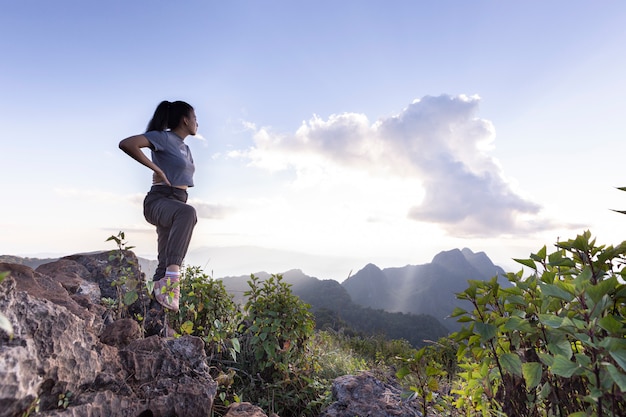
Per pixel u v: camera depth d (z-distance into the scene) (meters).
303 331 4.49
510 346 1.65
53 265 4.09
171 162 3.96
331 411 3.36
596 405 1.25
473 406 2.27
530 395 1.67
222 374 3.37
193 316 4.37
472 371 2.06
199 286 4.43
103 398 1.88
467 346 1.69
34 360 1.50
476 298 1.65
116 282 3.68
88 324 2.45
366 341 9.03
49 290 2.59
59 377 1.70
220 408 2.82
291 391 3.94
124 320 2.79
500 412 1.86
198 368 2.45
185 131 4.21
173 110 4.12
